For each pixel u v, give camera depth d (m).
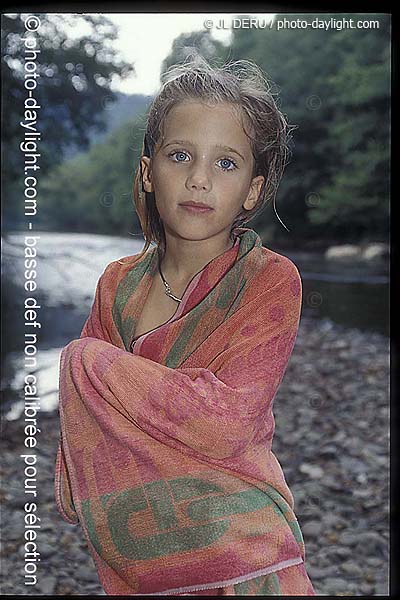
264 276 1.47
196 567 1.37
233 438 1.35
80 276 9.28
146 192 1.58
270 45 13.45
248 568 1.36
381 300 9.61
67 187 14.61
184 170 1.43
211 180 1.42
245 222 1.59
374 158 12.36
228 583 1.36
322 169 13.38
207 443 1.35
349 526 3.65
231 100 1.45
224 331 1.43
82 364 1.43
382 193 12.38
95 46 7.28
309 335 8.23
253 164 1.49
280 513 1.43
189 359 1.44
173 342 1.45
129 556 1.40
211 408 1.34
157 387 1.36
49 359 5.96
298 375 6.70
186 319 1.45
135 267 1.59
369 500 3.95
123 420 1.40
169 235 1.51
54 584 3.03
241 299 1.46
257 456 1.42
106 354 1.42
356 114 12.71
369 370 6.74
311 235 13.39
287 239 13.48
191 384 1.36
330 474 4.38
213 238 1.50
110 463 1.41
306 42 13.29
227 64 1.59
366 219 12.62
